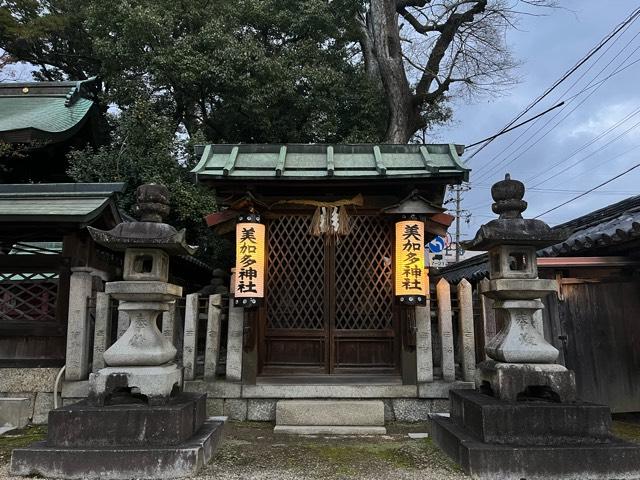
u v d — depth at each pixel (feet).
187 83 47.50
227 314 23.27
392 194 22.43
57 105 44.60
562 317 21.49
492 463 13.23
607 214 26.94
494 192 16.62
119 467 13.39
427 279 21.36
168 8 49.57
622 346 21.47
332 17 54.44
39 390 21.45
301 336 22.03
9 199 23.66
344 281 22.44
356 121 55.21
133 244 15.51
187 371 21.18
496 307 16.39
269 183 20.77
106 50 46.88
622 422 20.51
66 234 22.47
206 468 14.40
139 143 45.50
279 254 22.52
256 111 47.73
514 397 14.73
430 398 20.53
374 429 18.85
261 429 19.44
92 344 22.48
